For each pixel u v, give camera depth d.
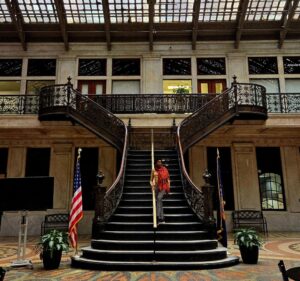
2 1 13.73
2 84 14.42
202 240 6.77
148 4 13.34
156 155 10.23
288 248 8.66
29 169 13.52
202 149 13.59
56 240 6.39
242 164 13.48
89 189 13.28
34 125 11.94
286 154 13.65
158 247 6.52
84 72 14.49
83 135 13.36
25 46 14.40
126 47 14.59
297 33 14.40
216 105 11.02
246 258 6.65
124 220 7.44
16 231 12.76
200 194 7.44
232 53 14.41
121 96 13.05
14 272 6.03
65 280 5.38
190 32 14.44
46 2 13.69
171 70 14.47
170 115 12.34
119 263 6.09
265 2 13.77
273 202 13.30
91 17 14.34
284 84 14.15
